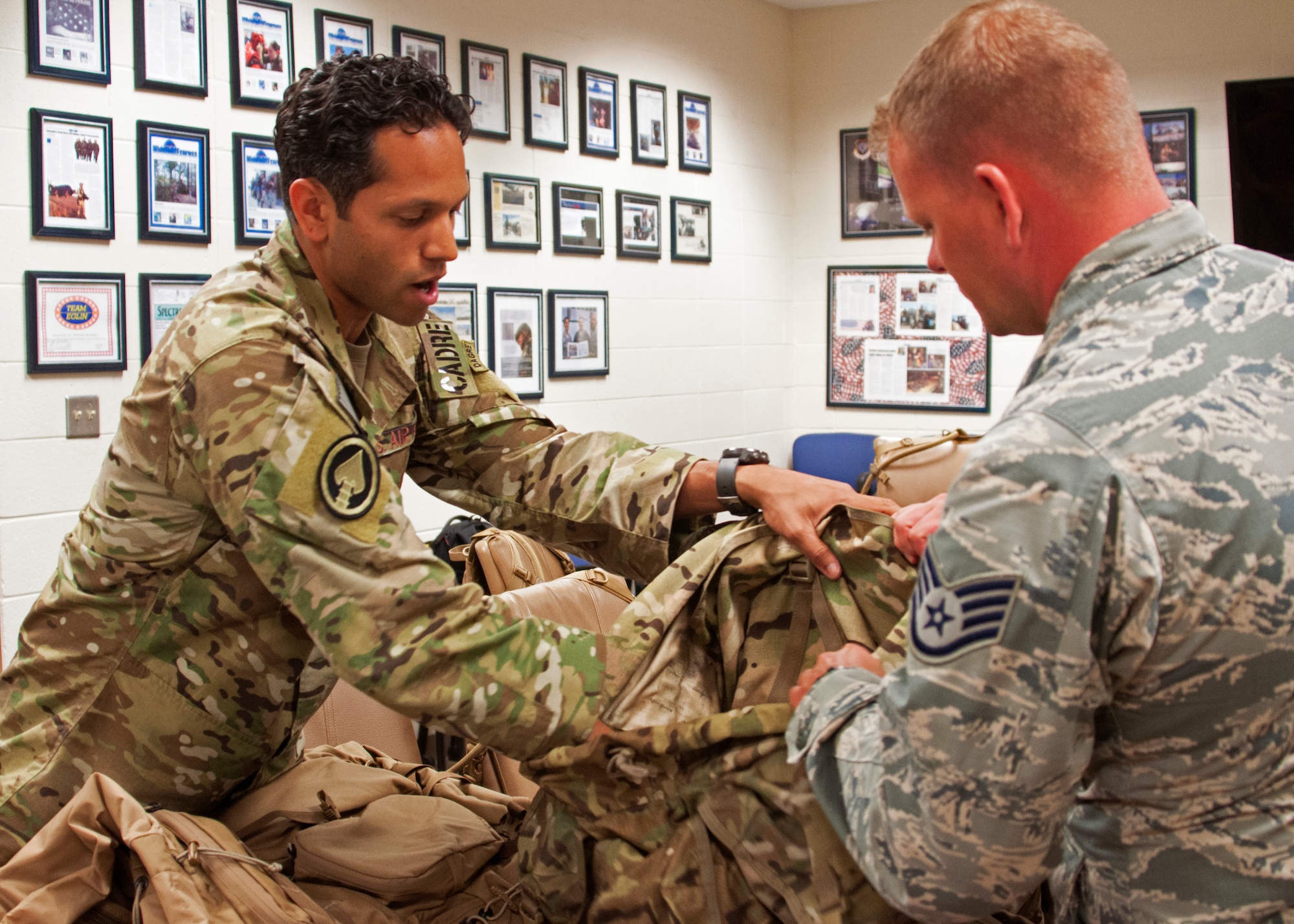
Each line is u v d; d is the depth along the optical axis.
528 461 1.45
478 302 4.07
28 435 2.93
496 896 1.26
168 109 3.15
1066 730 0.76
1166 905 0.84
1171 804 0.83
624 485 1.36
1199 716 0.80
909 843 0.83
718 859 1.05
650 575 1.37
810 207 5.57
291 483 1.05
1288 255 4.66
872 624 1.17
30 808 1.21
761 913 1.04
